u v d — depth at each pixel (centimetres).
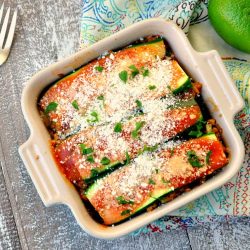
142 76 49
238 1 48
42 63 56
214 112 48
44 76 49
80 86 49
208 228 55
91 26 53
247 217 55
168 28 49
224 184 51
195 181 48
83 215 48
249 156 53
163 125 48
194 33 55
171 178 47
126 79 49
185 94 49
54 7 56
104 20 53
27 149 48
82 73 50
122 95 49
